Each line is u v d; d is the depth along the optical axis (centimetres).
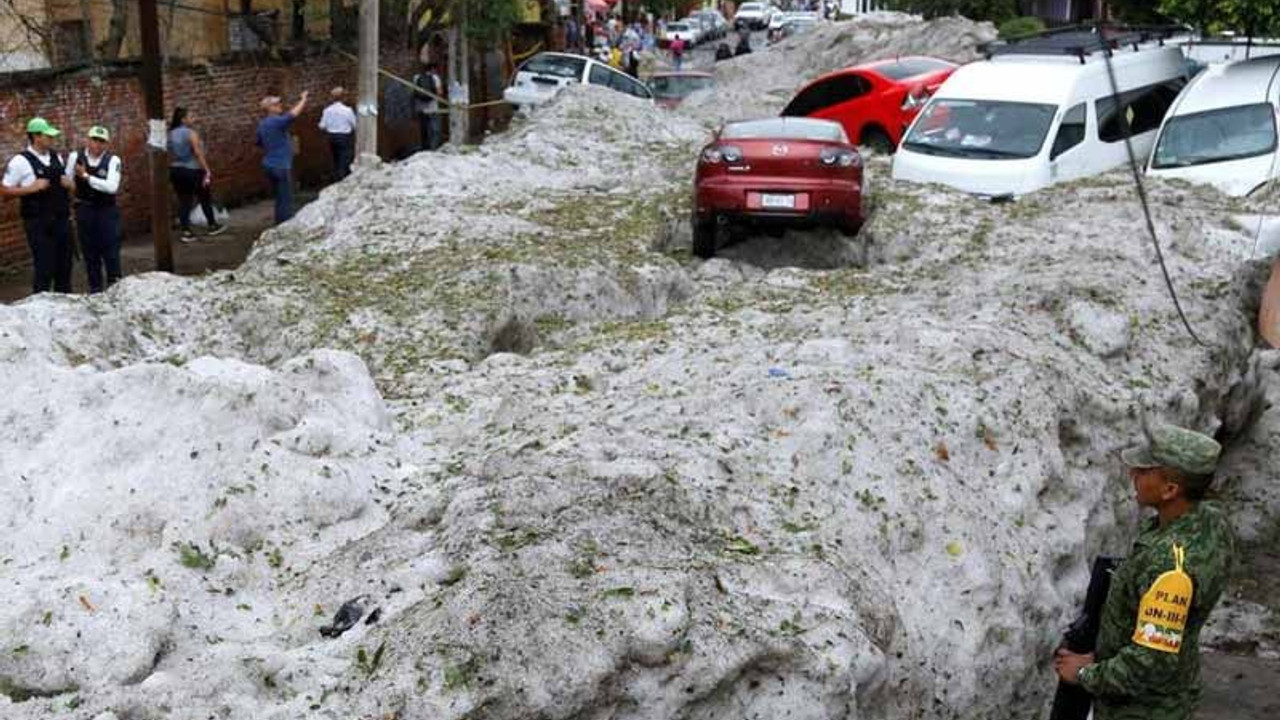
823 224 1320
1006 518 659
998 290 954
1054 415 728
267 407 630
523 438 677
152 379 628
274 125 1888
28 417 616
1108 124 1669
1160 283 962
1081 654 520
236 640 499
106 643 470
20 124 1703
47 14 2141
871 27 3350
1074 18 3419
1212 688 731
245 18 2509
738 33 6122
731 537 561
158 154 1456
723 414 680
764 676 487
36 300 905
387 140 2661
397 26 2817
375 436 667
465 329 974
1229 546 478
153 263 1736
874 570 584
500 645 456
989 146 1592
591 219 1386
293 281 1088
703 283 1234
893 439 655
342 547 566
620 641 464
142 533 563
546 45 3688
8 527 564
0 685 464
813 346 794
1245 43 1859
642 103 2084
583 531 527
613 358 873
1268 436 967
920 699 568
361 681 459
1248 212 1281
